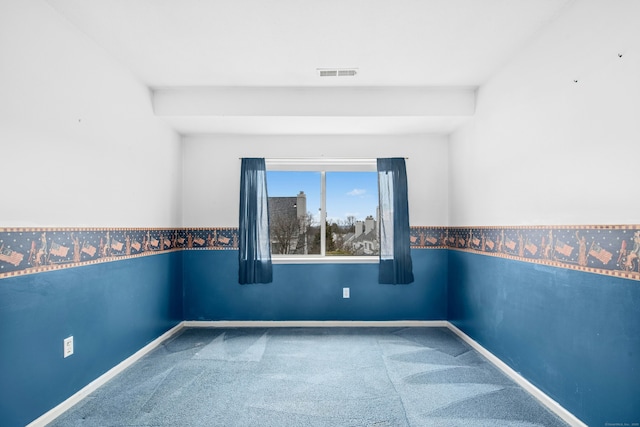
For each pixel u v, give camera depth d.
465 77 3.02
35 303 1.91
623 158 1.69
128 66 2.81
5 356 1.73
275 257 4.07
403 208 3.91
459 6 2.05
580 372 1.93
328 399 2.28
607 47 1.78
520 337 2.52
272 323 3.95
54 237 2.04
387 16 2.16
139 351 2.98
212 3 2.02
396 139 4.04
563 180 2.10
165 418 2.05
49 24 2.00
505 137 2.75
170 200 3.67
